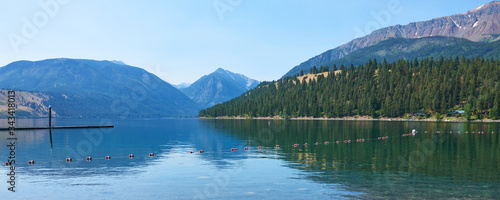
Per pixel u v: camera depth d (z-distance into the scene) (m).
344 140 81.38
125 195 29.59
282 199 28.17
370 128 137.62
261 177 36.62
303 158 50.66
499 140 78.81
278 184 33.31
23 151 61.50
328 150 60.94
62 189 31.62
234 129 142.62
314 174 38.03
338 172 39.09
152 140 86.81
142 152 59.84
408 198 28.27
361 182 33.91
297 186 32.41
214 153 57.75
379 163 45.38
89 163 47.06
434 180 34.59
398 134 101.19
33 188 32.06
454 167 41.81
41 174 38.78
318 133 107.81
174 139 89.56
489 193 29.66
